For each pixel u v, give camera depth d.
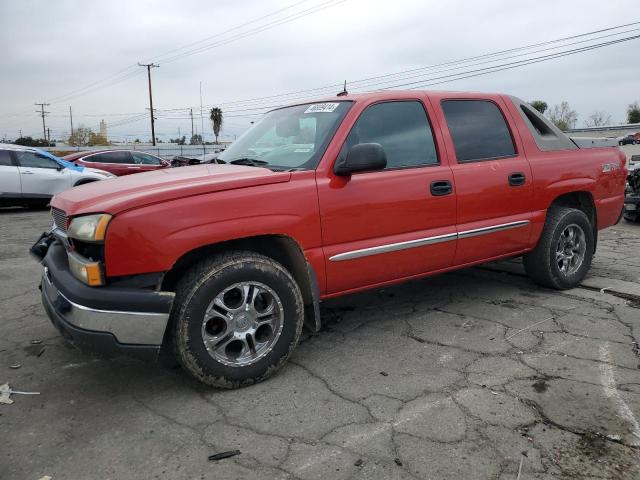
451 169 3.96
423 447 2.50
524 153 4.50
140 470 2.36
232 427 2.71
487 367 3.35
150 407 2.92
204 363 2.96
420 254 3.81
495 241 4.27
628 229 8.91
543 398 2.95
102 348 2.77
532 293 4.89
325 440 2.57
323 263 3.36
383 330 4.03
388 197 3.59
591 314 4.30
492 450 2.47
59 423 2.77
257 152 3.88
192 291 2.89
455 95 4.21
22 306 4.78
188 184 2.96
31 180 12.36
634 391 3.01
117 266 2.74
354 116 3.59
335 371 3.33
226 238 2.96
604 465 2.35
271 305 3.17
